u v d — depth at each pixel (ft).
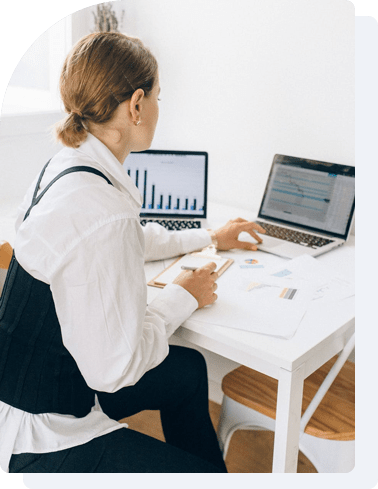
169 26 6.64
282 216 5.88
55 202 3.11
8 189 6.54
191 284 3.85
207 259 4.78
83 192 3.11
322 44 5.58
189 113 6.81
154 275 4.47
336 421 4.24
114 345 3.12
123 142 3.55
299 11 5.65
